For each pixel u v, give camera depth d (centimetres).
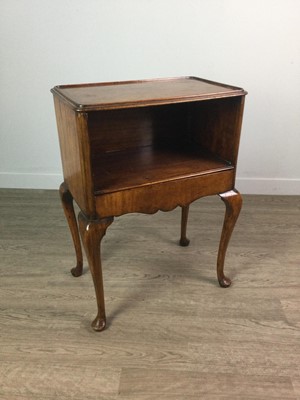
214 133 128
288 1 178
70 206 135
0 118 214
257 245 174
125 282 150
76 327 127
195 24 186
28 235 183
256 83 198
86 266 160
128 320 130
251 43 189
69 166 116
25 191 229
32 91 206
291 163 218
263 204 214
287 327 127
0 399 103
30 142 221
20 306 137
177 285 148
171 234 184
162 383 108
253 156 218
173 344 121
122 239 180
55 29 189
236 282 149
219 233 185
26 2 183
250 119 207
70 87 124
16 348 119
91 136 129
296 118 206
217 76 199
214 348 119
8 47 194
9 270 157
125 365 113
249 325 128
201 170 118
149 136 141
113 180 111
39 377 109
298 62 192
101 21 187
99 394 104
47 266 160
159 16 185
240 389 106
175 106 140
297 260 163
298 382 108
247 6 180
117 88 122
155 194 112
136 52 194
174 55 194
